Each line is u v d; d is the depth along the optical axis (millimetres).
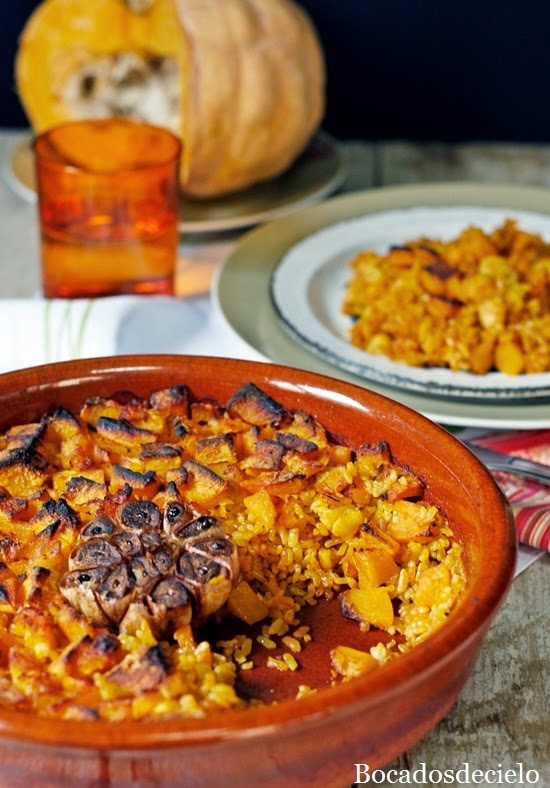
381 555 632
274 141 1011
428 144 1210
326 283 885
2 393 678
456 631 545
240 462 666
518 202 987
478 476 621
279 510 645
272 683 599
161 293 888
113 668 567
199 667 578
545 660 654
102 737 485
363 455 668
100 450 667
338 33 1262
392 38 1264
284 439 664
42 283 892
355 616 625
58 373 687
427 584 623
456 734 619
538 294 837
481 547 593
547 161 1191
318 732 515
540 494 733
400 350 812
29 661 565
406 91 1288
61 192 854
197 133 981
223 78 976
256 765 518
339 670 599
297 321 820
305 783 545
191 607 593
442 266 840
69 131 902
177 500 630
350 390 676
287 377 687
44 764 508
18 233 1029
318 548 642
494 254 858
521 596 690
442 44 1265
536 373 796
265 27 1011
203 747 488
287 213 959
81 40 1044
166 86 1062
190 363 694
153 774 509
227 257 896
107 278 873
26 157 1066
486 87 1285
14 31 1275
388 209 974
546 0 1241
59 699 545
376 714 534
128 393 696
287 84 1007
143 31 1042
